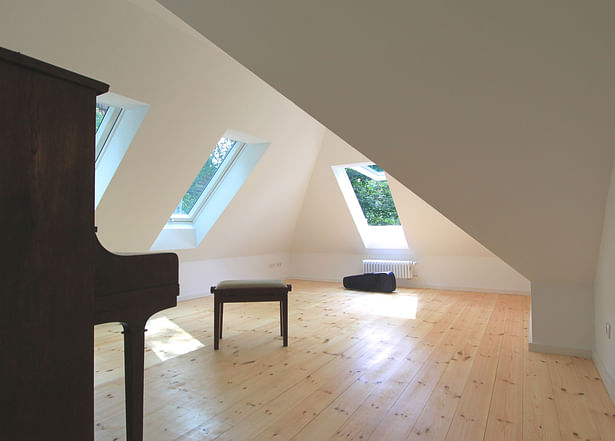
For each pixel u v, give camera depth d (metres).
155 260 1.58
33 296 1.09
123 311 1.45
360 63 1.76
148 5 2.54
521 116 1.79
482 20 1.44
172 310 4.73
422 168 2.29
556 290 3.07
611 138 1.78
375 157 2.30
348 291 6.14
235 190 5.11
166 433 1.85
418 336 3.56
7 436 1.04
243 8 1.68
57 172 1.15
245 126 4.26
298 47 1.77
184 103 3.44
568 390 2.35
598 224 2.38
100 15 2.46
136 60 2.84
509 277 5.84
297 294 5.88
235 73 3.57
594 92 1.59
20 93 1.06
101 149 3.52
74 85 1.19
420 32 1.55
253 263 6.72
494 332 3.70
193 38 3.00
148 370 2.69
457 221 2.68
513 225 2.57
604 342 2.54
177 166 3.97
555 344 3.06
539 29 1.42
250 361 2.87
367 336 3.56
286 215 6.49
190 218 5.36
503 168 2.12
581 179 2.06
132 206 3.96
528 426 1.92
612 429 1.89
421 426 1.92
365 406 2.13
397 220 6.68
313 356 3.00
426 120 1.96
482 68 1.62
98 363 2.84
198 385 2.43
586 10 1.31
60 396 1.16
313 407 2.12
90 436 1.23
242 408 2.11
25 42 2.32
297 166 5.63
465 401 2.20
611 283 2.30
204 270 5.77
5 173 1.03
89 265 1.24
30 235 1.08
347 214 6.43
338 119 2.11
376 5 1.50
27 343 1.08
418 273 6.47
